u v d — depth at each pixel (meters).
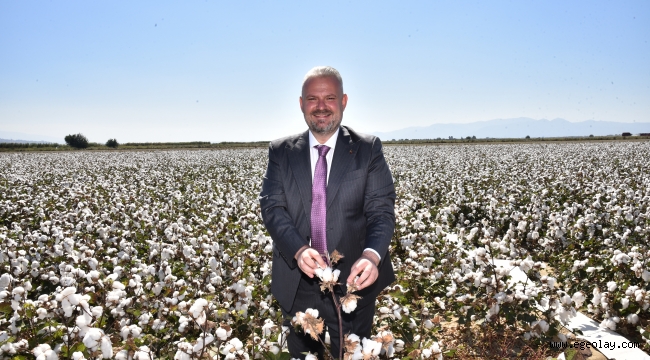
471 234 6.54
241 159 31.59
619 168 19.47
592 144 44.44
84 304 2.52
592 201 9.68
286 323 2.76
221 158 33.06
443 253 5.94
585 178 15.12
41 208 9.38
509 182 13.69
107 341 2.34
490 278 3.76
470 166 22.39
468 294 4.01
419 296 4.69
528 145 46.34
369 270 2.06
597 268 4.86
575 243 6.36
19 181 17.28
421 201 10.87
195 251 5.44
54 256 5.27
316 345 2.73
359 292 2.51
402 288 4.57
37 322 3.36
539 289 3.86
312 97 2.38
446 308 4.48
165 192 13.88
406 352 3.16
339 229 2.44
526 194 11.16
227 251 5.46
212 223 7.84
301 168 2.51
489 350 3.60
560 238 6.52
